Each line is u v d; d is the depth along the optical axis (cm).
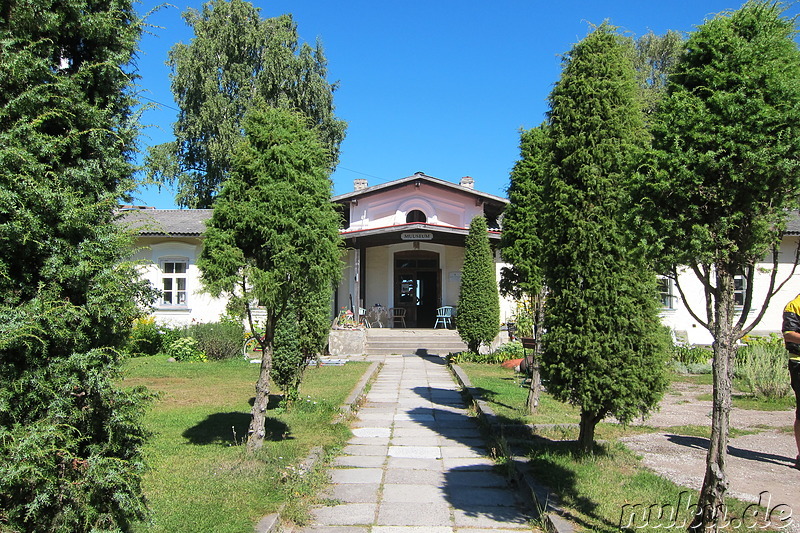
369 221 2205
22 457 272
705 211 357
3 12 307
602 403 584
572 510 463
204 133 2969
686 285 1917
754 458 645
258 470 553
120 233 332
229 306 622
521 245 920
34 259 302
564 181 628
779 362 1088
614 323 582
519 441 685
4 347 274
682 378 1341
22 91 304
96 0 343
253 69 3136
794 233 1728
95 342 319
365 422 862
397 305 2311
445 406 997
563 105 642
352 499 526
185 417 810
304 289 623
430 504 513
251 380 1205
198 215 2192
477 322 1570
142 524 393
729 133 338
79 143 324
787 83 334
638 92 649
